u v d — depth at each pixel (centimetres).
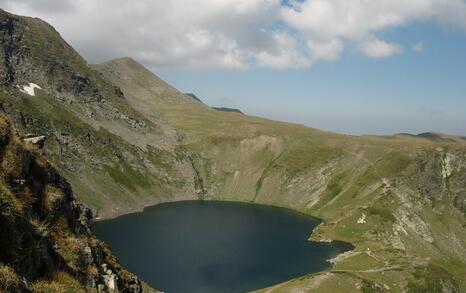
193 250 14300
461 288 11656
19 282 1672
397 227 17125
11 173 2214
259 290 10244
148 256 13400
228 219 19475
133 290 3142
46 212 2447
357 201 19738
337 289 9881
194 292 10656
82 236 2777
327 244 16050
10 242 1777
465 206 18288
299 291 9662
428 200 18725
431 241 16625
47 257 2056
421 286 10975
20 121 19562
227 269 12588
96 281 2455
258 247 15138
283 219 19888
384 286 10506
